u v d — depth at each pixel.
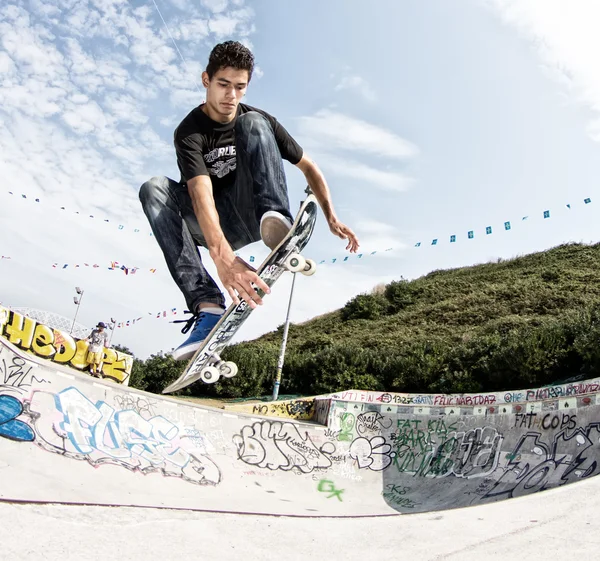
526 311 26.03
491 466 11.10
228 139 3.47
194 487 8.41
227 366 3.47
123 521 3.64
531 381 14.95
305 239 3.14
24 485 5.59
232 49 3.27
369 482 11.74
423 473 11.91
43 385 8.30
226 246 2.98
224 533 3.61
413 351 19.34
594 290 26.69
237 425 11.09
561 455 10.20
